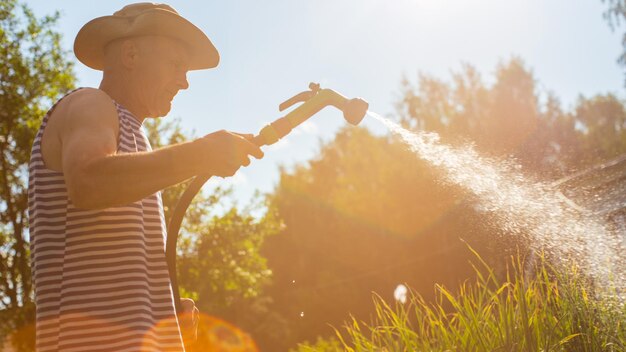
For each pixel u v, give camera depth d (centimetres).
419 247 2431
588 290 335
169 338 168
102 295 157
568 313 327
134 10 187
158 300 169
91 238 159
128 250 161
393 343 374
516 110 3909
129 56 178
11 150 1552
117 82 178
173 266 183
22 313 1484
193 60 196
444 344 351
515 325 337
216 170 150
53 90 1599
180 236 1827
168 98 185
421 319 377
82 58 187
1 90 1547
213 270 1814
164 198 1731
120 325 157
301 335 3291
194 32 184
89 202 143
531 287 345
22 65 1557
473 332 340
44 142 164
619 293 329
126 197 144
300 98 194
